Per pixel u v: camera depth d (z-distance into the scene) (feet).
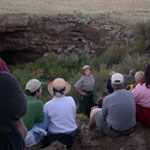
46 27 70.79
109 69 54.29
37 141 22.63
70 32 70.23
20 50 72.64
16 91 13.55
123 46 63.10
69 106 23.82
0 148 13.64
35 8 79.87
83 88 37.14
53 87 23.85
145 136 24.73
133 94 25.79
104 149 24.07
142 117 25.64
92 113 26.07
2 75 13.57
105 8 83.66
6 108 13.37
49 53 70.08
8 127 13.60
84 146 24.63
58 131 23.44
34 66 65.82
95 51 67.00
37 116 22.18
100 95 43.45
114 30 68.18
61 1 92.58
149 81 25.52
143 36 63.36
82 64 63.16
